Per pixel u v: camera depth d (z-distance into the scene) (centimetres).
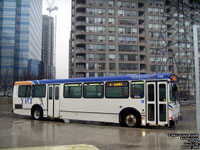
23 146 764
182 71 5297
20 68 9744
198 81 700
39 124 1316
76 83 1370
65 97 1397
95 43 6231
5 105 3375
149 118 1118
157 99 1110
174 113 1120
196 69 698
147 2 6719
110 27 6328
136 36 6419
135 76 1184
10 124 1311
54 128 1162
